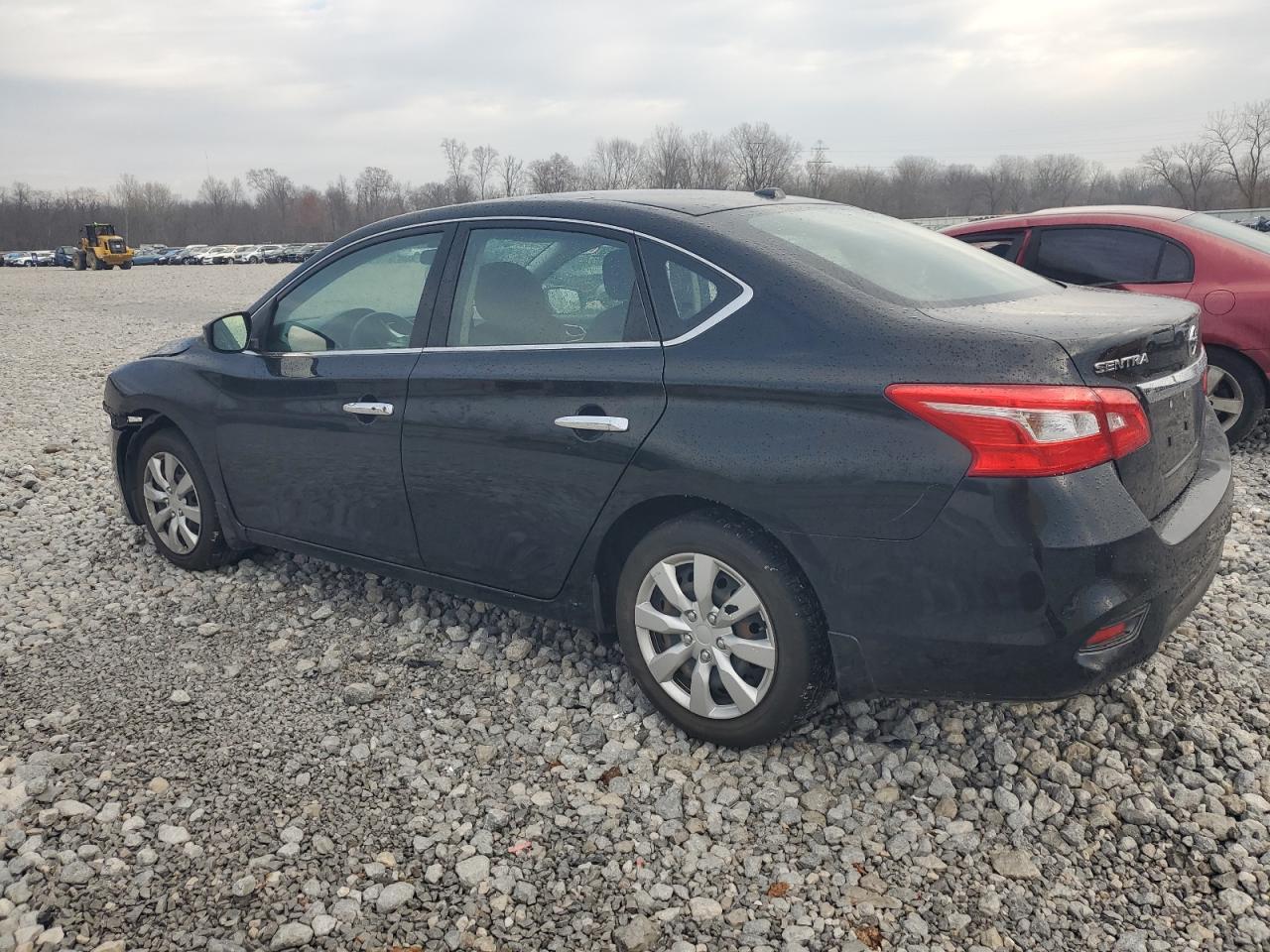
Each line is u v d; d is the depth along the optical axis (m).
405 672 3.77
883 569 2.70
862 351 2.74
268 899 2.58
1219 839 2.74
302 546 4.24
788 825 2.85
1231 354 6.25
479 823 2.88
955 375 2.59
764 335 2.90
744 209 3.44
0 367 12.52
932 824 2.84
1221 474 3.21
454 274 3.68
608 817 2.90
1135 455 2.66
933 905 2.53
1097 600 2.55
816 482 2.75
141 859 2.71
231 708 3.51
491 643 3.98
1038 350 2.56
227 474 4.39
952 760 3.11
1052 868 2.66
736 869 2.68
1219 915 2.47
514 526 3.45
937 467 2.59
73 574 4.79
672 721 3.29
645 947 2.42
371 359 3.83
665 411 3.01
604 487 3.17
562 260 3.41
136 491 4.97
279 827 2.86
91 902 2.56
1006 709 3.34
